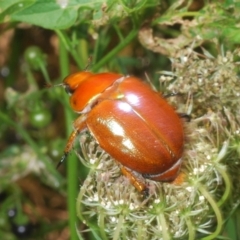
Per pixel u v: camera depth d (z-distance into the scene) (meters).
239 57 0.13
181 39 0.13
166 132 0.11
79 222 0.15
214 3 0.13
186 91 0.12
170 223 0.12
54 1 0.13
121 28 0.15
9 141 0.17
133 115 0.11
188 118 0.12
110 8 0.13
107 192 0.12
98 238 0.12
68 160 0.14
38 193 0.18
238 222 0.13
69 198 0.14
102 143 0.12
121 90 0.12
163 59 0.17
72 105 0.12
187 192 0.11
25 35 0.18
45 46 0.18
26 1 0.13
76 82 0.12
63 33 0.14
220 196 0.12
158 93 0.12
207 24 0.13
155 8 0.13
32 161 0.17
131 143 0.11
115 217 0.12
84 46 0.16
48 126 0.17
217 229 0.12
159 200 0.11
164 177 0.11
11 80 0.18
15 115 0.17
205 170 0.12
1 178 0.16
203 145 0.12
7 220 0.16
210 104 0.12
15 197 0.16
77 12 0.13
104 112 0.12
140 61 0.17
